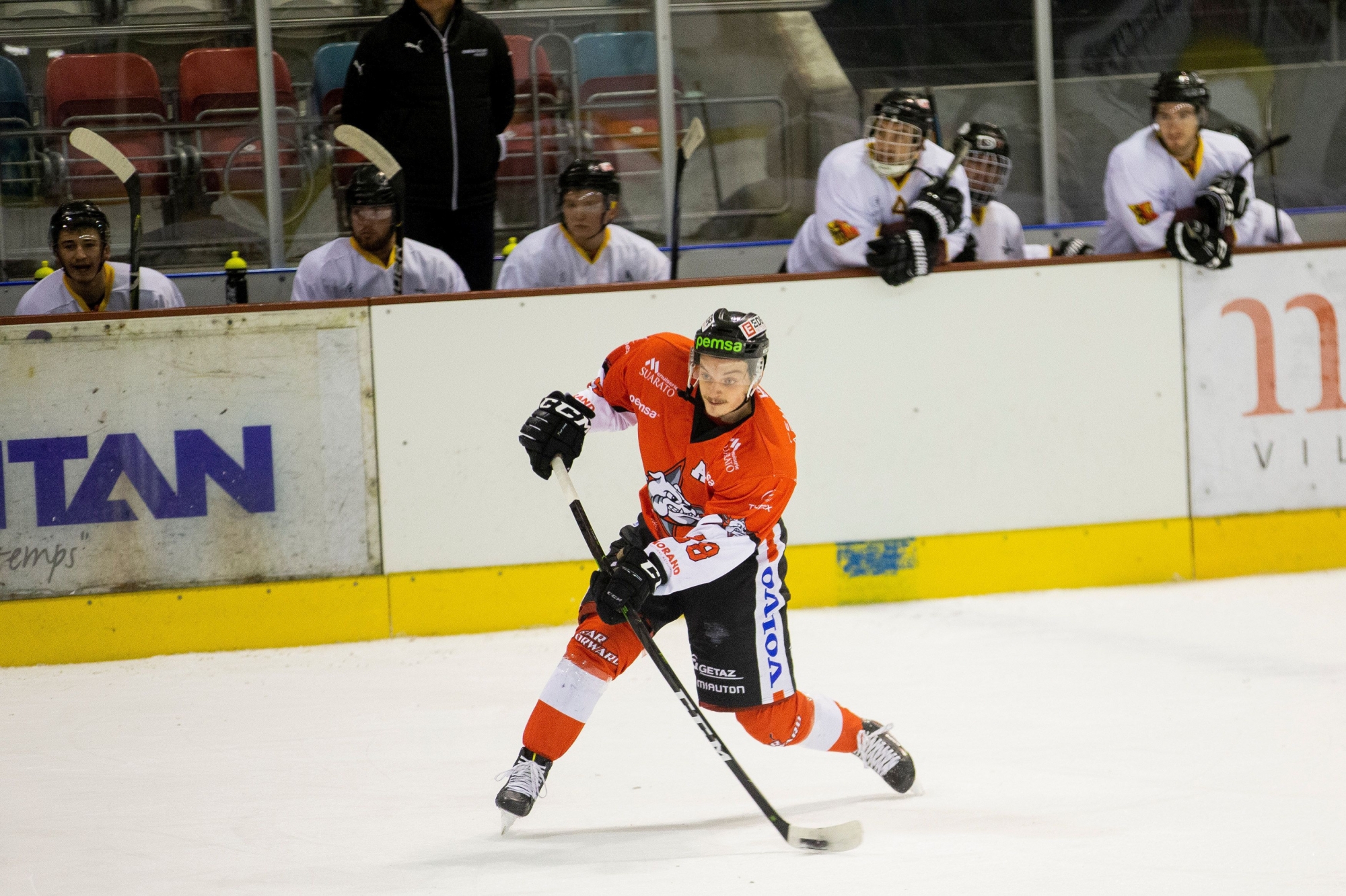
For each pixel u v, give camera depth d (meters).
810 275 17.64
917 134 17.48
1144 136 19.11
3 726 13.62
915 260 17.36
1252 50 22.27
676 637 16.61
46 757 12.45
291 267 20.81
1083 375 18.31
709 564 9.62
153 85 20.33
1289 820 9.86
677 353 10.08
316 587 16.94
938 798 10.63
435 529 17.14
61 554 16.48
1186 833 9.63
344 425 16.89
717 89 21.39
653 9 20.97
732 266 21.52
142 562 16.61
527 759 10.08
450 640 17.00
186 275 20.58
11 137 20.25
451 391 17.03
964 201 18.17
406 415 16.98
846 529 18.00
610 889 8.80
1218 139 19.23
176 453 16.59
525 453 17.23
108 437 16.47
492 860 9.46
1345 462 19.03
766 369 17.66
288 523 16.86
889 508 18.05
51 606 16.45
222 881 9.15
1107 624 16.53
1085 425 18.39
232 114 20.47
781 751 12.23
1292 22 22.22
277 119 20.56
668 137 21.30
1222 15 22.11
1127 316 18.34
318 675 15.45
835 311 17.72
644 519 10.82
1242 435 18.77
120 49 20.22
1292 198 22.62
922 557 18.14
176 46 20.30
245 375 16.62
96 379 16.39
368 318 16.83
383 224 17.89
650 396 10.09
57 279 18.12
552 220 21.55
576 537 17.45
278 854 9.69
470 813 10.59
